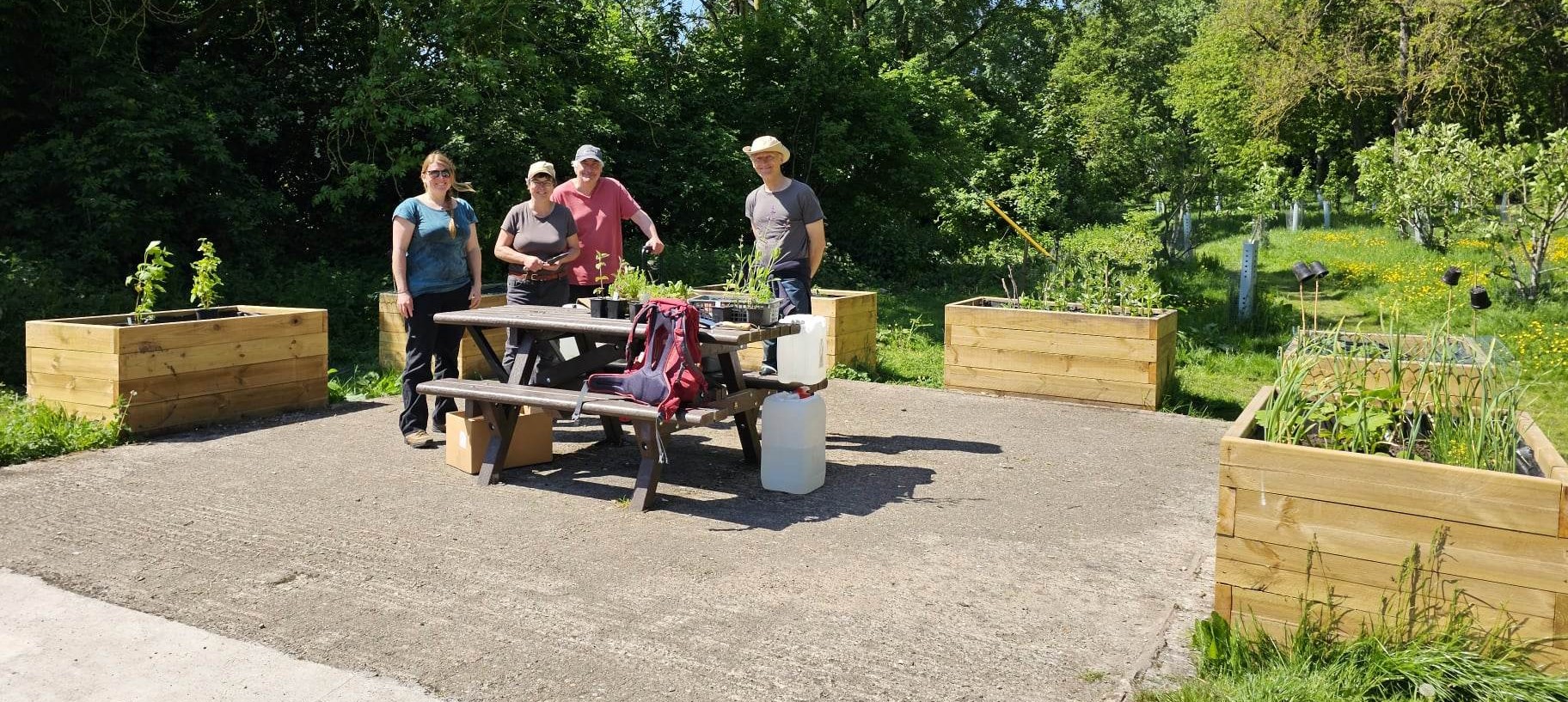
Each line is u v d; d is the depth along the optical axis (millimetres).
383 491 5230
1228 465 3348
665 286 5957
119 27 12438
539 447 5816
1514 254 15930
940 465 5922
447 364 6516
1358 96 28078
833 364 9148
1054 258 14492
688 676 3195
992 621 3645
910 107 23156
